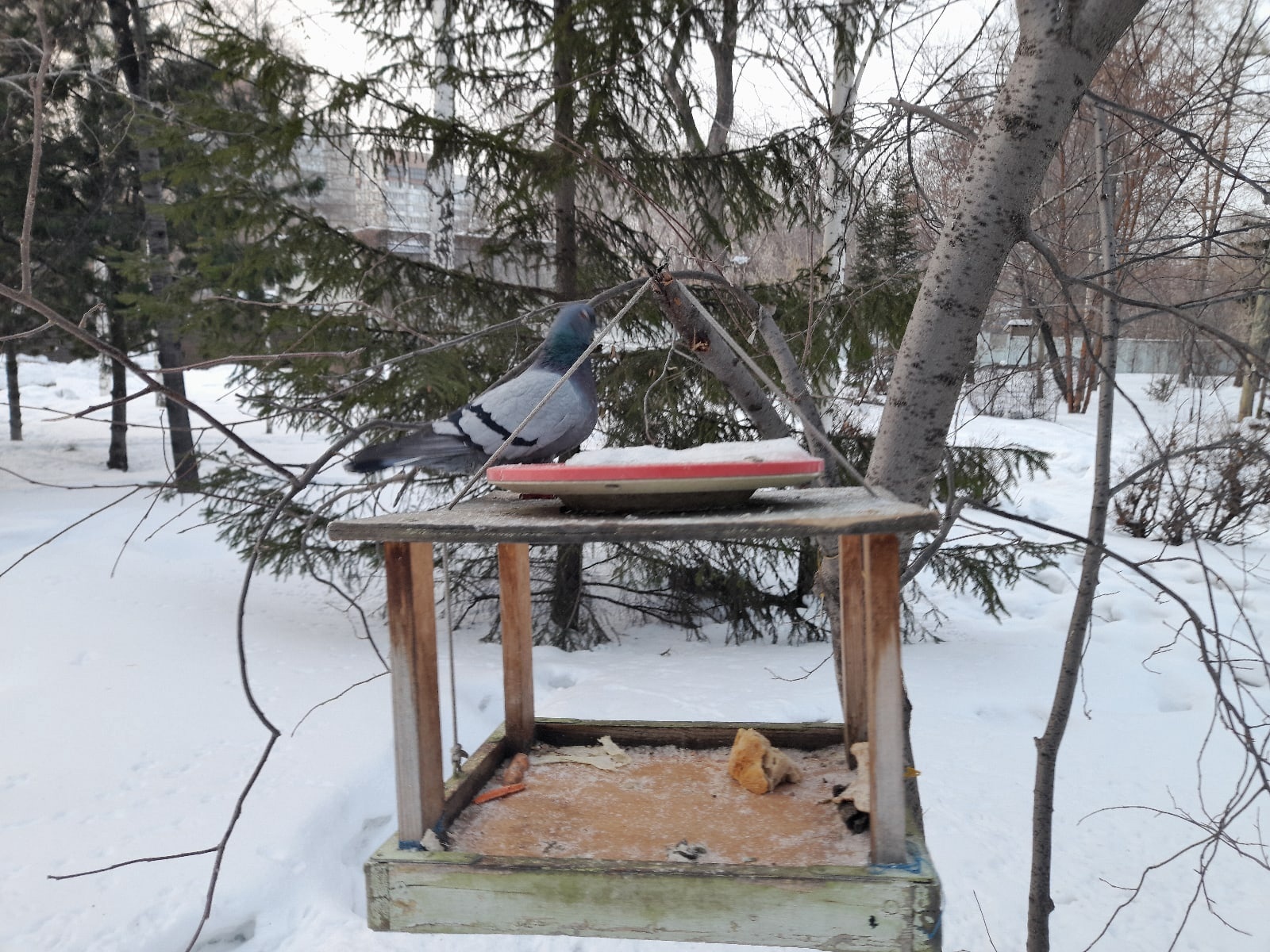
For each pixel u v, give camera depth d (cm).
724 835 181
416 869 162
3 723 533
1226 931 353
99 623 733
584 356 178
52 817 421
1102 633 744
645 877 156
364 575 906
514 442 242
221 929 354
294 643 714
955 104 355
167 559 970
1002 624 828
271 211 621
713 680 633
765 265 677
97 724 533
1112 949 347
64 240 1262
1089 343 292
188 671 633
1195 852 407
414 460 238
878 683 155
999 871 393
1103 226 304
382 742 502
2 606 756
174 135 620
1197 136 279
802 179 466
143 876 373
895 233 485
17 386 1803
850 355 578
